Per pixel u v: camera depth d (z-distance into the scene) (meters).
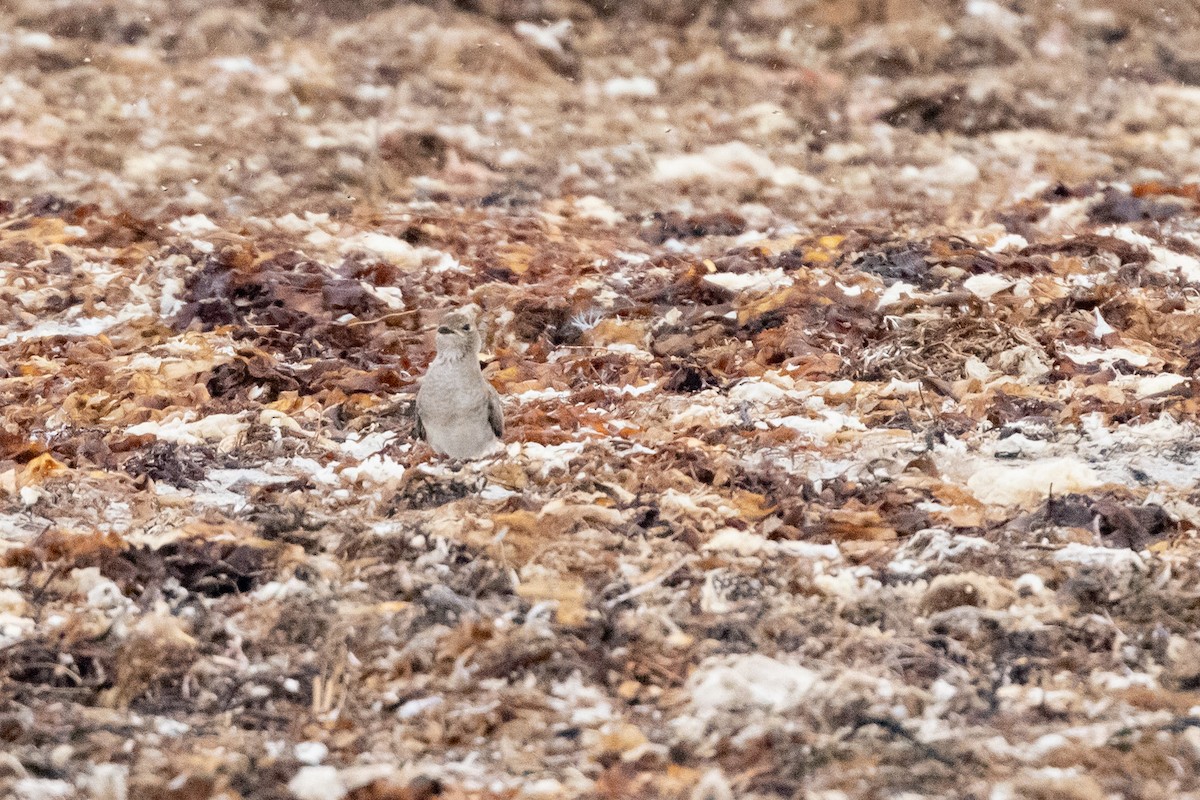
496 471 10.40
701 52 27.38
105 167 21.67
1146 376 13.04
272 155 22.52
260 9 27.08
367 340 14.41
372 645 8.02
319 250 17.97
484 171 22.56
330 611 8.36
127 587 8.55
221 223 19.31
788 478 10.35
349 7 27.53
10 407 12.11
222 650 7.97
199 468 10.70
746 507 9.87
